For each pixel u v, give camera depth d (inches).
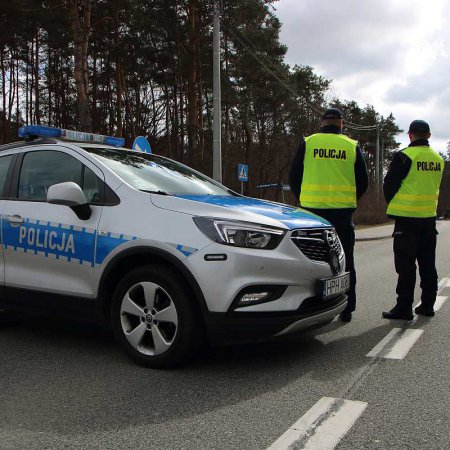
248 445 110.7
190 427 119.5
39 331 204.1
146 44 1106.1
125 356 172.1
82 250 166.1
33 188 185.8
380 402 134.2
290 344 186.1
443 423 121.9
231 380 149.7
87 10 713.6
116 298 163.5
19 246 181.0
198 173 216.7
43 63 1381.6
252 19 1018.1
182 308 150.7
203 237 148.0
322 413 127.1
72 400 135.3
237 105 1397.6
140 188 168.4
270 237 150.1
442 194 3184.1
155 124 1432.1
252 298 146.6
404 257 222.5
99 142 215.8
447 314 237.3
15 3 860.6
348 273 179.5
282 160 1595.7
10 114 1400.1
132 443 112.0
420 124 221.9
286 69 1513.3
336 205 210.2
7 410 129.3
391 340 192.4
